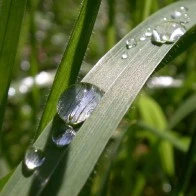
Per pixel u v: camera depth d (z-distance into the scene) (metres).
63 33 0.15
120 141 0.07
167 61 0.05
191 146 0.06
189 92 0.11
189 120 0.11
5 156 0.08
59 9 0.15
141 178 0.09
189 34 0.05
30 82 0.11
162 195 0.10
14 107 0.11
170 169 0.09
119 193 0.09
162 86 0.11
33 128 0.08
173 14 0.05
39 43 0.14
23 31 0.10
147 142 0.11
